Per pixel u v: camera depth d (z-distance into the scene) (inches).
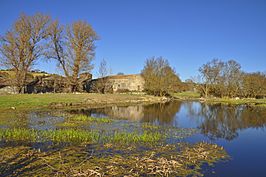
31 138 649.0
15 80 1955.0
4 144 588.1
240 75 3304.6
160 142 658.8
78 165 453.1
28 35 1916.8
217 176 430.0
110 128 858.8
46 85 2541.8
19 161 465.7
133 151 557.6
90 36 2289.6
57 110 1371.8
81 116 1083.9
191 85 3818.9
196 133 836.6
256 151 613.0
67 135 673.0
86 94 2206.0
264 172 459.5
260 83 3208.7
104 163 468.1
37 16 1972.2
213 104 2356.1
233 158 541.3
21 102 1445.6
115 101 2111.2
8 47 1850.4
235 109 1846.7
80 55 2276.1
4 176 396.5
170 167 453.4
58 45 2255.2
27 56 1930.4
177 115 1374.3
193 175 426.9
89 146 588.4
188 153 553.6
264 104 2336.4
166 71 2962.6
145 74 2987.2
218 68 3417.8
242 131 920.3
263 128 995.9
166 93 3085.6
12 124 872.3
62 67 2297.0
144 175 416.8
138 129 862.5
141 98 2445.9
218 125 1055.0
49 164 454.6
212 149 611.8
